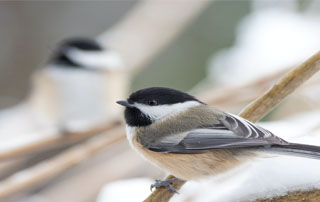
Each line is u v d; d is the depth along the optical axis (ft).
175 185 19.95
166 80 43.24
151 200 19.26
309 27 39.22
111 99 37.37
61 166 26.66
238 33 42.63
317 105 29.12
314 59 18.03
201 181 20.08
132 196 24.35
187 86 43.16
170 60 43.57
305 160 16.83
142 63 39.29
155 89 21.40
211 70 41.22
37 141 29.19
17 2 52.26
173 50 43.65
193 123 19.99
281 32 39.52
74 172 35.12
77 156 26.86
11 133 36.35
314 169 16.38
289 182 16.19
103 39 39.81
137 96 21.50
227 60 39.65
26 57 51.78
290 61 35.22
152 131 20.76
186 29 43.52
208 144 19.10
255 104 19.19
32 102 37.91
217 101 29.37
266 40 39.32
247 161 19.12
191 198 20.74
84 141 39.50
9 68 51.39
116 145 34.24
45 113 37.04
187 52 43.52
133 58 38.91
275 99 18.88
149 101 21.29
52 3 52.60
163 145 20.16
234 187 17.29
